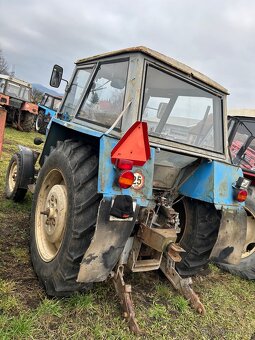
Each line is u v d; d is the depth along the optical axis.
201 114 2.77
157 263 2.58
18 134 12.14
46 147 3.36
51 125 3.19
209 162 2.72
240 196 2.78
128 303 2.31
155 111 2.44
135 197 2.12
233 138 4.53
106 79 2.67
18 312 2.12
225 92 2.91
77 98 3.19
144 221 2.46
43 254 2.55
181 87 2.58
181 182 2.87
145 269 2.52
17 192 3.94
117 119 2.21
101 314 2.30
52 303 2.24
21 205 4.04
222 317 2.72
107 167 2.04
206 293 3.09
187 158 2.67
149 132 2.44
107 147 2.07
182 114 2.62
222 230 2.77
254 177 3.84
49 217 2.51
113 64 2.60
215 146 2.91
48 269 2.36
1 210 3.78
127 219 2.12
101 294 2.51
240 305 3.01
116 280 2.45
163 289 2.82
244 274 3.62
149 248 2.60
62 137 3.23
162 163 2.64
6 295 2.24
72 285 2.26
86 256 2.10
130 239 2.48
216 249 2.81
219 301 2.98
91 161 2.32
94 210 2.20
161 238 2.30
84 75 3.19
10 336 1.91
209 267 3.74
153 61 2.37
